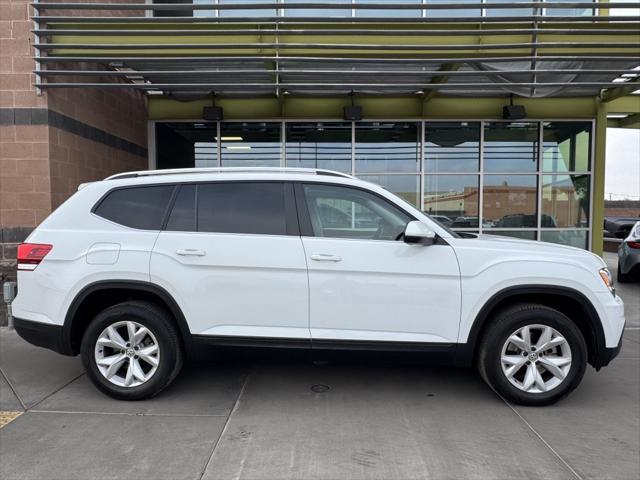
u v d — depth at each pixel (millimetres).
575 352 3938
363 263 3918
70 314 4055
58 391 4348
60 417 3812
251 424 3695
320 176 4180
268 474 3033
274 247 3963
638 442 3459
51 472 3055
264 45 7270
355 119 9781
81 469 3088
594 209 10281
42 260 4102
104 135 8758
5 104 7219
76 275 4039
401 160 10266
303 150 10281
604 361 4020
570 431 3611
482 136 10203
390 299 3926
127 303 4102
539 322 3939
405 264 3922
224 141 10367
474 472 3068
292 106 10078
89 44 7188
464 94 9805
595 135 10164
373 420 3768
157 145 10461
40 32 7031
